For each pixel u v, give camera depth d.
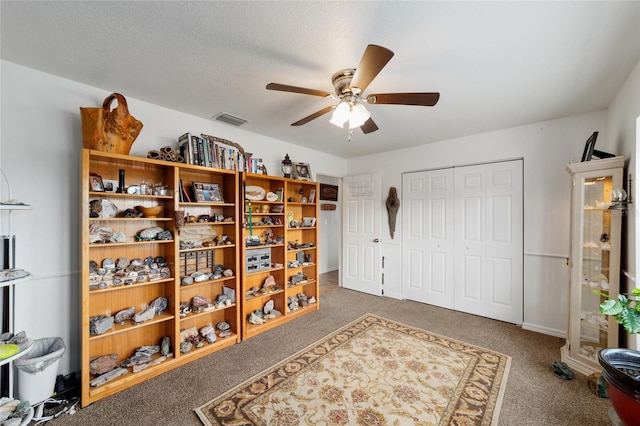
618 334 2.02
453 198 3.54
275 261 3.32
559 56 1.68
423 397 1.84
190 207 2.61
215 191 2.67
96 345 2.06
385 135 3.36
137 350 2.20
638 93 1.75
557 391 1.90
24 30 1.47
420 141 3.62
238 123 2.93
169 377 2.07
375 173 4.27
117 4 1.28
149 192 2.19
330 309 3.57
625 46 1.57
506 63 1.76
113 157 1.95
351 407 1.75
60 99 1.97
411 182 3.94
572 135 2.70
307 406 1.76
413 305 3.72
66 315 1.99
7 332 1.68
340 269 4.73
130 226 2.23
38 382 1.66
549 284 2.85
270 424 1.61
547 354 2.41
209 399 1.82
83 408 1.73
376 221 4.24
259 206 3.21
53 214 1.94
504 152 3.11
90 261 2.03
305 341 2.66
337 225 6.13
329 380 2.03
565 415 1.68
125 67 1.85
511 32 1.46
